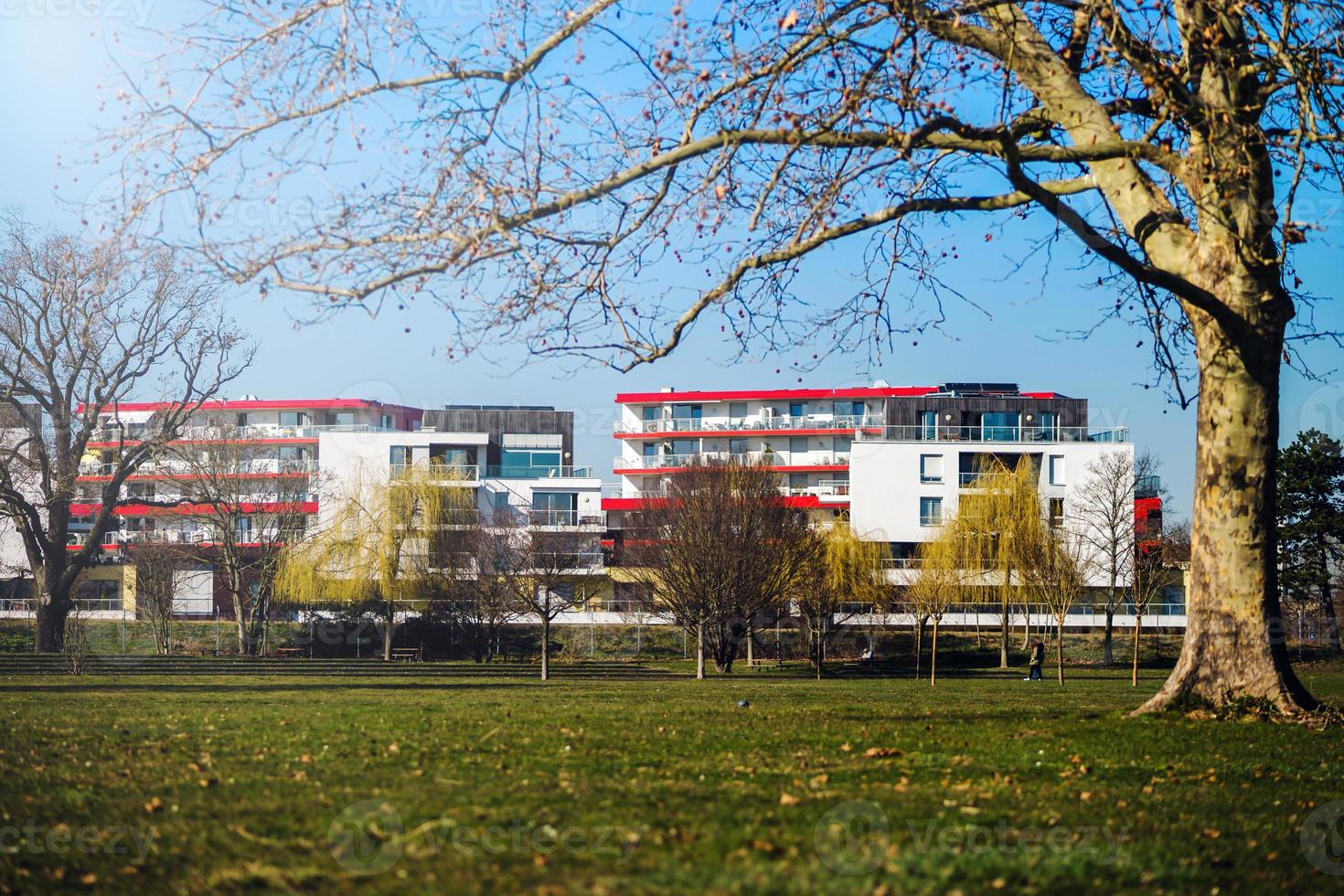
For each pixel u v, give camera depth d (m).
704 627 45.47
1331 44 13.51
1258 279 14.02
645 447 90.44
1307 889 6.57
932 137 13.77
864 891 5.89
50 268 42.78
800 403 89.19
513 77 13.11
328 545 59.00
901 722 14.61
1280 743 12.34
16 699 20.41
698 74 13.46
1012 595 58.31
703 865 6.35
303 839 6.93
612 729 13.45
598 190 12.89
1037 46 14.27
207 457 64.75
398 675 39.97
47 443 51.53
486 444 78.69
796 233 13.43
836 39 13.55
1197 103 13.28
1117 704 20.59
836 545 61.00
